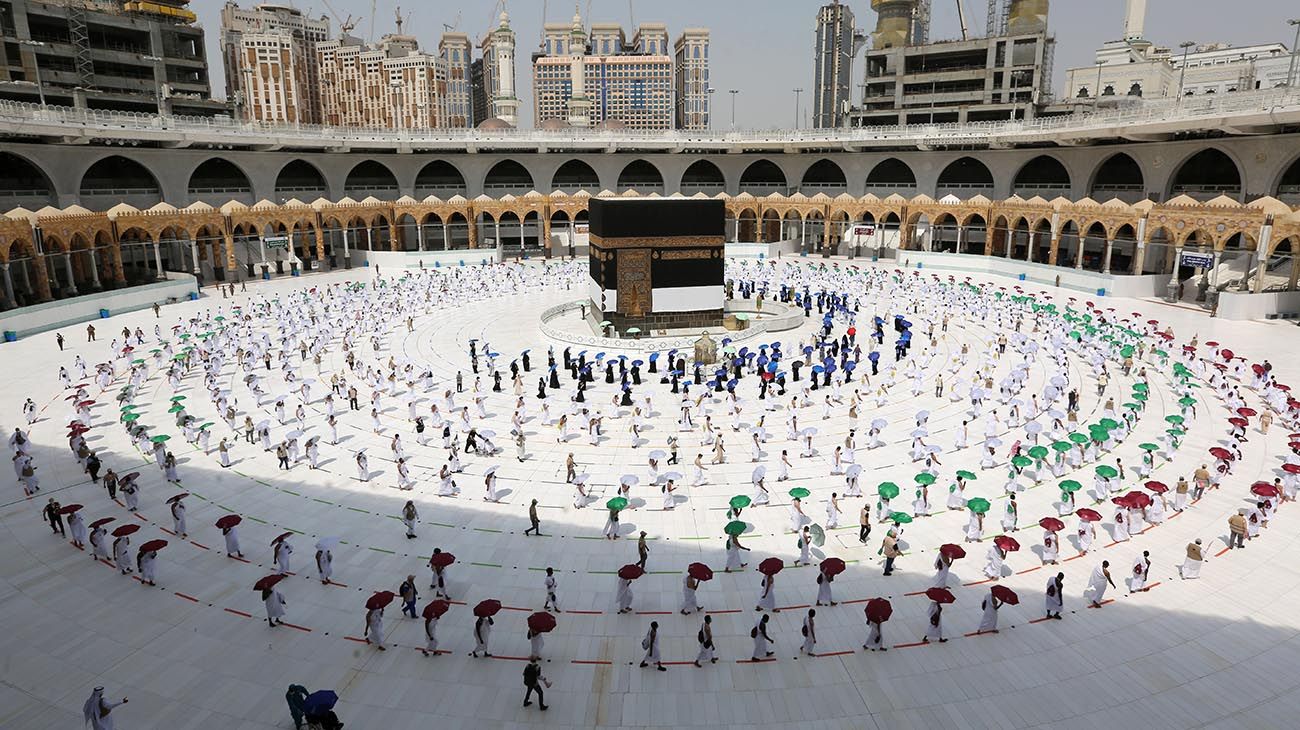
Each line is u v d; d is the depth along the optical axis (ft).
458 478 85.10
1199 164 217.36
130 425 93.50
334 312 173.78
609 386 117.80
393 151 279.28
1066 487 72.90
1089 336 133.49
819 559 67.15
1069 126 227.40
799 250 274.98
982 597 60.85
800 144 278.67
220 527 66.54
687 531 72.49
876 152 282.56
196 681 52.19
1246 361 123.44
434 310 177.37
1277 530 70.59
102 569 66.59
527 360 125.49
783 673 52.37
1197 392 111.14
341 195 274.77
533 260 257.96
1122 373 120.98
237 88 644.27
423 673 52.80
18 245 187.42
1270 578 63.00
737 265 238.68
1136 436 94.22
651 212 145.18
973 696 49.85
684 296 149.89
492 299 193.36
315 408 108.47
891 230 276.00
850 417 100.37
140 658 54.70
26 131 184.96
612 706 49.39
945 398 110.32
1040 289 195.72
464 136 271.28
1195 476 76.07
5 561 67.77
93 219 184.65
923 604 60.13
